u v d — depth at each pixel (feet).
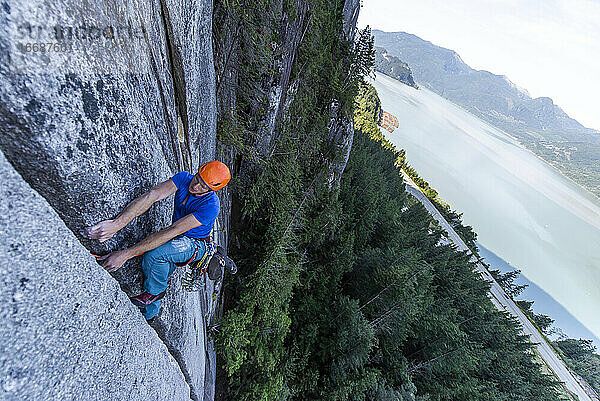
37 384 6.54
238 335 40.63
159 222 12.23
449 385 81.56
